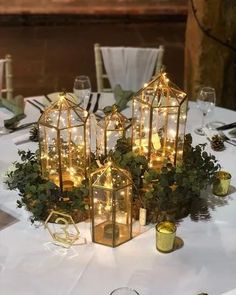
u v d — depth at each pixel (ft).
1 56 17.26
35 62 16.70
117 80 9.56
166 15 21.36
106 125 5.09
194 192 4.72
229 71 10.10
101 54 9.90
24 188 4.72
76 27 20.63
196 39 9.92
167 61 16.83
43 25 20.81
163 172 4.72
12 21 20.59
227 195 5.30
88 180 4.66
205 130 6.62
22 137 6.40
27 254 4.43
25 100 7.55
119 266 4.30
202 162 5.06
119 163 4.77
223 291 4.05
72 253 4.44
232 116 7.19
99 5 21.06
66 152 4.90
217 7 9.50
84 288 4.08
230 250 4.50
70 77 15.52
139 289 4.06
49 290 4.05
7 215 4.93
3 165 5.79
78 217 4.79
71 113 4.82
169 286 4.10
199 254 4.45
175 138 4.95
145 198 4.63
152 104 4.79
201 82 10.14
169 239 4.37
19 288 4.07
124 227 4.59
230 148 6.27
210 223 4.85
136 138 5.08
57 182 4.90
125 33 20.02
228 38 9.78
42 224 4.80
